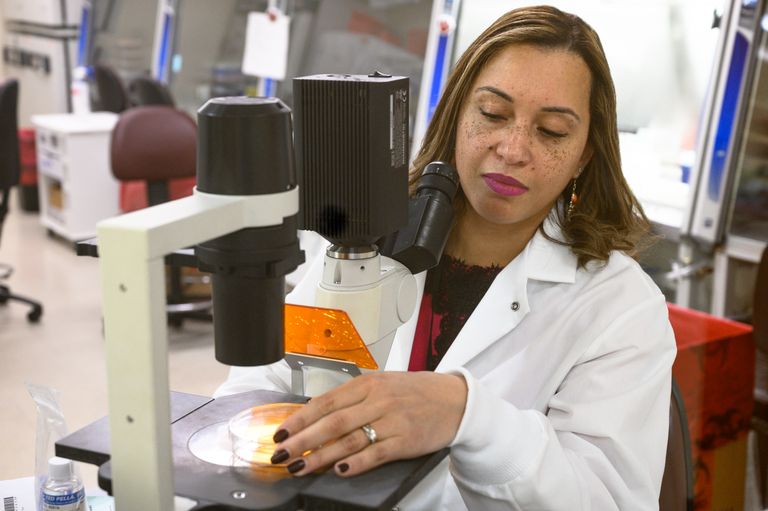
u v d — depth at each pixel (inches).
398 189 34.3
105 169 224.2
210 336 169.3
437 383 34.5
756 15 122.1
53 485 42.5
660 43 133.6
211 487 30.2
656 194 135.1
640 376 45.8
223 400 37.3
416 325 53.4
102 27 263.7
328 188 33.9
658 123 135.0
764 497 110.6
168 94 207.6
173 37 231.9
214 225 29.2
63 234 227.1
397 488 30.2
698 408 101.5
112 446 29.5
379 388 33.1
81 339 166.6
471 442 34.7
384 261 39.0
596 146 49.6
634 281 49.5
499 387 49.0
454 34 159.3
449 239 53.9
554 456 37.2
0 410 135.7
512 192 45.5
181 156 168.9
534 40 44.9
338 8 181.9
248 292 31.3
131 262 27.6
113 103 239.5
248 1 208.7
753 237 127.1
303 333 35.6
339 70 181.2
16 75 293.6
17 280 201.5
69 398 140.6
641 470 42.4
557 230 51.4
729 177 127.3
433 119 53.3
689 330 105.0
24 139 259.8
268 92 196.1
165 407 29.2
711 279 131.3
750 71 123.8
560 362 48.2
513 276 50.9
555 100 44.0
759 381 113.9
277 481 30.6
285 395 37.8
